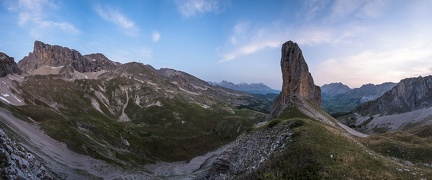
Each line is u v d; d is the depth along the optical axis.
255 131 82.12
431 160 68.81
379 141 80.88
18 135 110.00
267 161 58.84
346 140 59.59
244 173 64.19
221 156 85.19
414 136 93.12
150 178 146.12
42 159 99.69
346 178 46.03
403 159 71.19
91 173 119.88
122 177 132.12
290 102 142.00
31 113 180.25
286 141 62.44
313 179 47.84
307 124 66.50
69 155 132.88
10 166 49.59
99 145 171.62
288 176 51.44
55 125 158.88
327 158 51.84
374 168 48.38
